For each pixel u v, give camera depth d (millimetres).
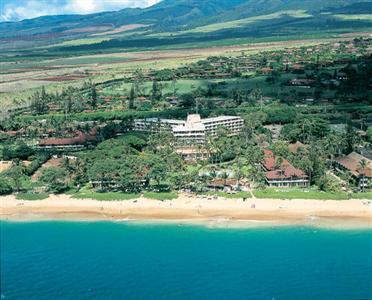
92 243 198625
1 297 159125
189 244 196375
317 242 195125
